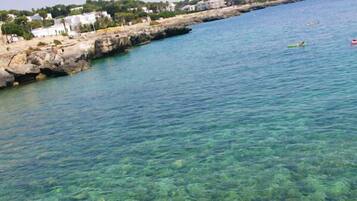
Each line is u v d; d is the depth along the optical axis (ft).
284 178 66.54
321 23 300.40
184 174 73.77
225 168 73.56
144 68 226.38
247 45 255.91
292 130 86.84
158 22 651.25
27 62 261.44
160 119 112.57
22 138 116.16
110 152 91.81
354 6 414.21
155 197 66.90
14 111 157.48
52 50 280.92
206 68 190.08
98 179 77.56
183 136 94.79
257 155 76.95
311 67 146.61
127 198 67.97
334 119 88.99
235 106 113.50
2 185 81.97
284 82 131.44
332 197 59.36
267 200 61.05
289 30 297.94
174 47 333.01
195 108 118.62
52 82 224.53
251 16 643.45
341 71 130.93
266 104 109.91
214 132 93.97
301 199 59.93
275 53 197.47
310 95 110.52
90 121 122.93
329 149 74.49
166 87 157.99
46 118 136.56
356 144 74.84
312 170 67.72
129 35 403.13
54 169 86.74
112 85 182.91
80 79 220.23
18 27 410.93
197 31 500.74
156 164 80.33
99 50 327.47
